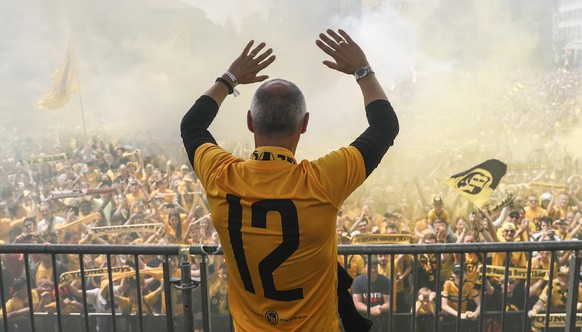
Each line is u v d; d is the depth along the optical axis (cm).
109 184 1168
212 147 179
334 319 178
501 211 777
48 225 881
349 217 865
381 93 180
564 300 620
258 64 200
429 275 659
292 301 170
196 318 674
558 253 638
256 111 169
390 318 308
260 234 164
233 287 183
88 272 643
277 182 165
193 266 698
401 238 680
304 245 163
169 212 820
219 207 169
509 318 634
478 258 637
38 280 697
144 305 663
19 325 673
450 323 643
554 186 952
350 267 675
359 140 170
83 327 669
